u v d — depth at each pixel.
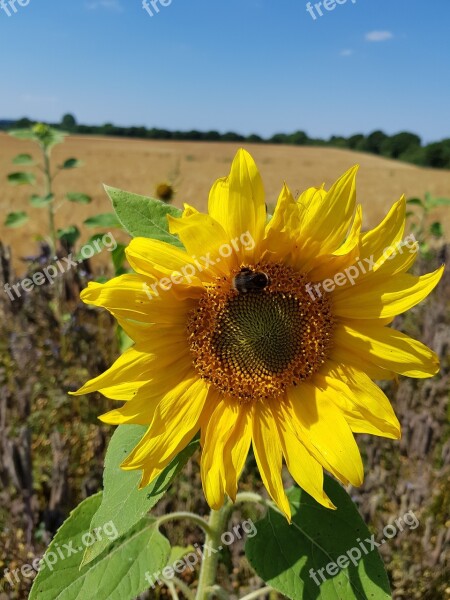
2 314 0.66
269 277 0.23
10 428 0.46
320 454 0.22
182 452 0.22
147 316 0.22
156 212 0.22
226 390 0.23
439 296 0.79
